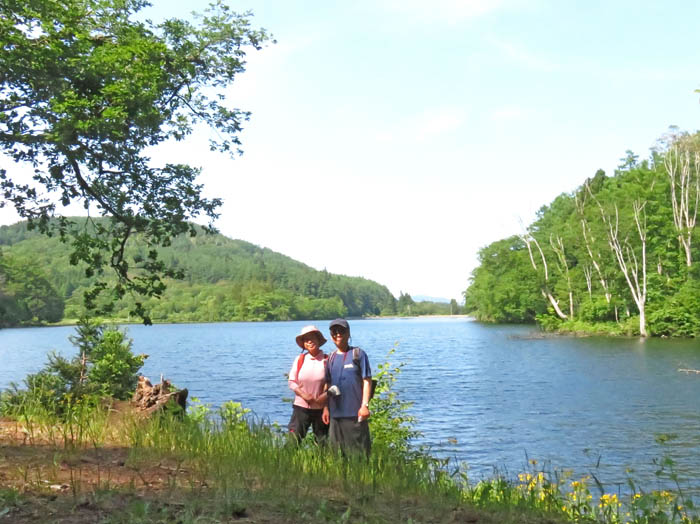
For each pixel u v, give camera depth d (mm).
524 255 95750
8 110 12984
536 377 32812
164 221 15203
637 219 65375
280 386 32219
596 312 70562
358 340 81312
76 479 5281
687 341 53750
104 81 13383
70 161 13656
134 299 14828
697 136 72188
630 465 14438
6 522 4066
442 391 28312
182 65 14805
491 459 15406
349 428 7016
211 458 6473
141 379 10656
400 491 6023
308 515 4750
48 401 10766
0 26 12602
